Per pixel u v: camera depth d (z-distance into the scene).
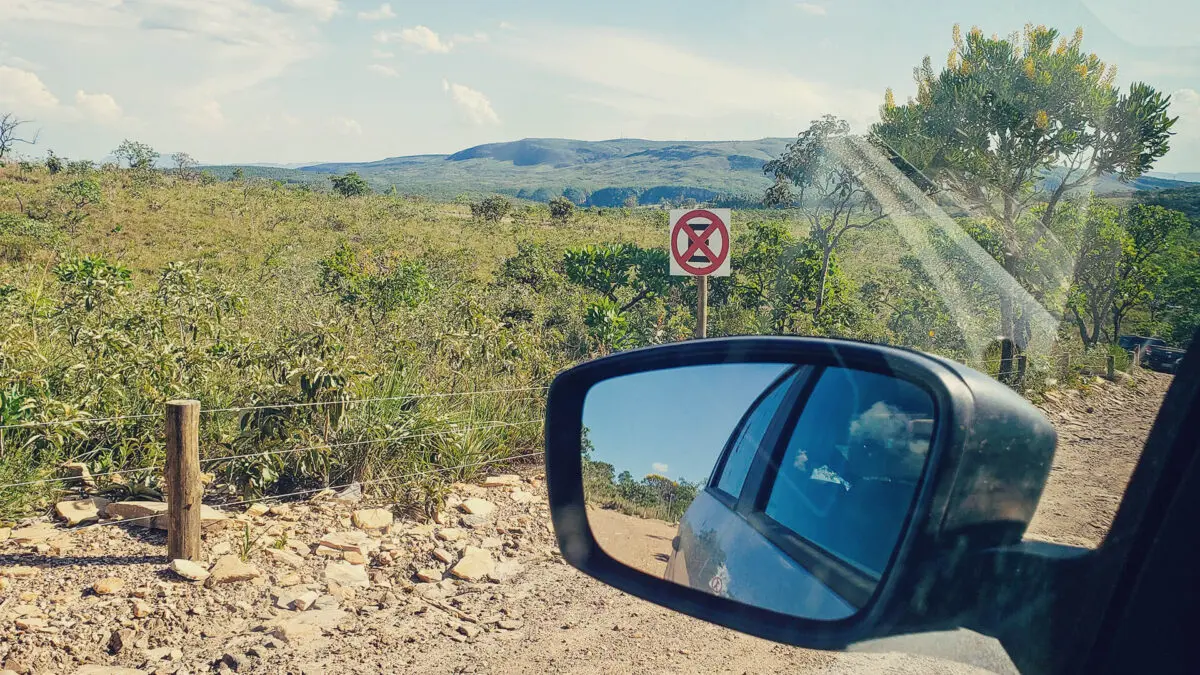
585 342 9.17
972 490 1.00
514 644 3.75
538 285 15.87
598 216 61.84
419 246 33.03
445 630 3.93
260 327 8.35
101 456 5.66
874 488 1.24
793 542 1.43
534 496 6.02
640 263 12.31
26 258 20.66
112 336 6.13
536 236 41.56
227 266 21.91
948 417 1.02
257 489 5.55
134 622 3.86
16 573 4.23
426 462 6.19
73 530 4.86
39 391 5.55
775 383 1.65
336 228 37.78
